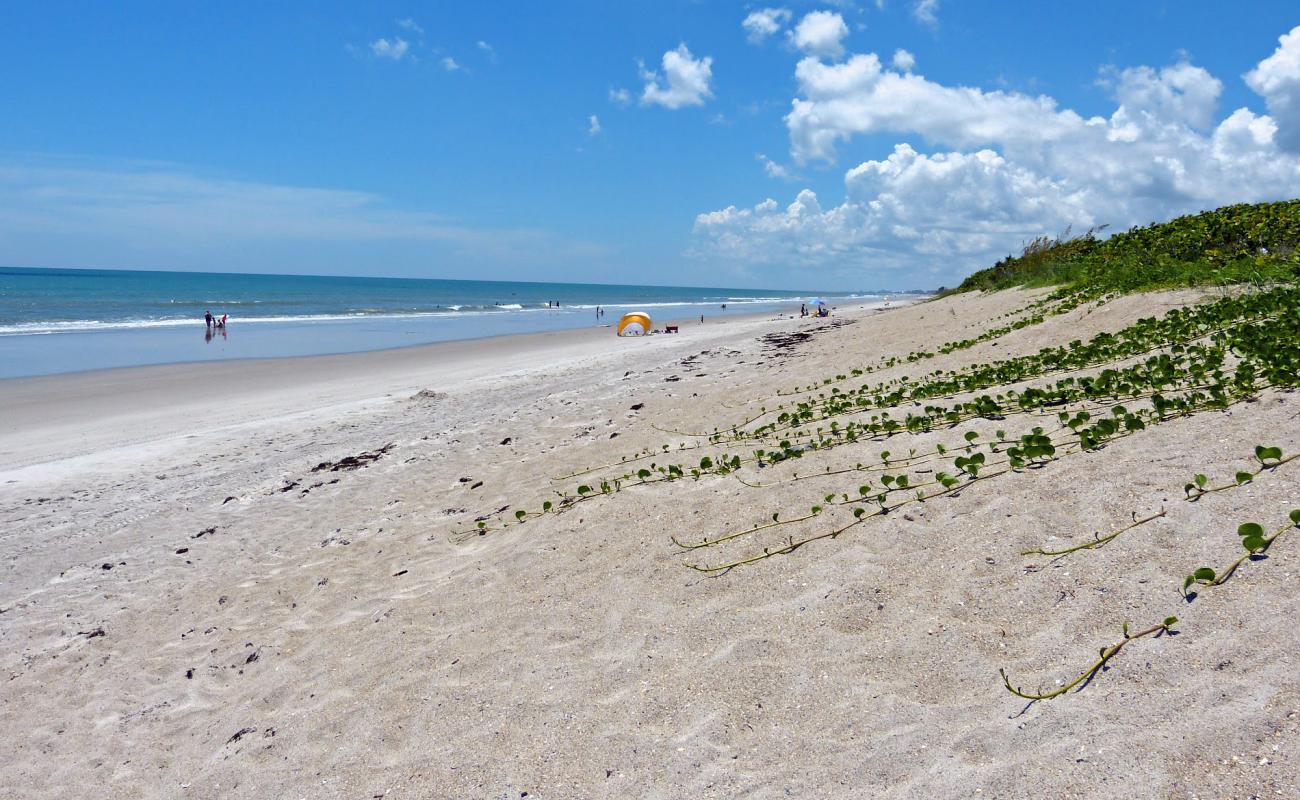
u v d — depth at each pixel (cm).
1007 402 635
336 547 659
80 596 616
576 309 6297
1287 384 476
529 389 1445
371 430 1152
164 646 519
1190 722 237
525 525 600
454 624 452
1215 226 1165
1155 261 1144
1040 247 1862
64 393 1622
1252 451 398
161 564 668
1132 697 257
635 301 8975
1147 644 280
